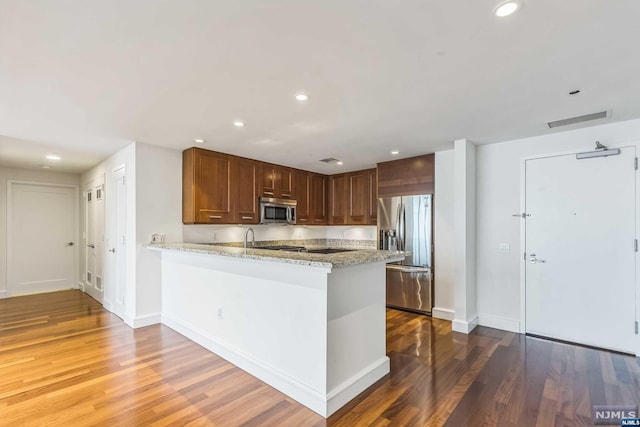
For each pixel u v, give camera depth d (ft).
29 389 7.75
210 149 13.25
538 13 4.65
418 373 8.67
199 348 10.32
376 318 8.47
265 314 8.37
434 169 13.93
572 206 10.87
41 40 5.31
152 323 12.59
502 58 5.97
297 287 7.56
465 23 4.89
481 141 12.19
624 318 9.96
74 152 13.91
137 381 8.18
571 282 10.90
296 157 14.78
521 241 11.87
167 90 7.38
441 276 13.73
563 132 10.98
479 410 6.96
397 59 5.99
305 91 7.46
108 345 10.52
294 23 4.88
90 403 7.18
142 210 12.34
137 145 12.19
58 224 19.22
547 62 6.12
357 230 19.01
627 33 5.15
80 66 6.22
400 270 14.74
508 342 10.94
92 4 4.41
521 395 7.54
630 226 9.88
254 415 6.80
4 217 17.46
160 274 12.88
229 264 9.59
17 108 8.46
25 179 18.01
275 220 15.79
